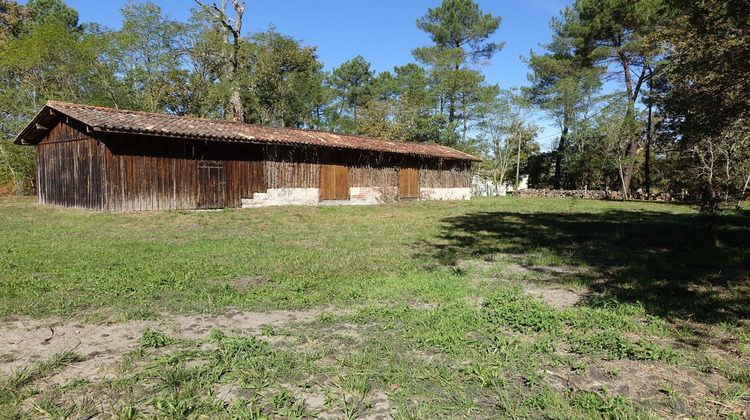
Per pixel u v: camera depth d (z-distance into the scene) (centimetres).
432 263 808
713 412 287
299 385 313
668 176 3525
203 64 3178
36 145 1883
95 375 324
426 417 273
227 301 522
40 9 3706
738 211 1844
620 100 3400
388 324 444
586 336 421
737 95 1105
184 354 357
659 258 831
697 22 996
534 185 4916
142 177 1498
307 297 550
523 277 705
